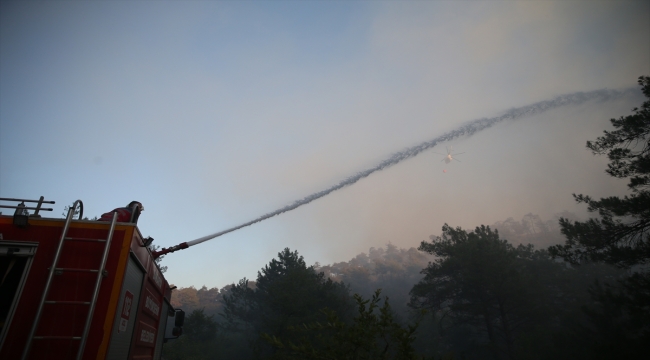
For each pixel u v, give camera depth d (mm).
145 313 5289
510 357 21922
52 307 3443
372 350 5750
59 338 3354
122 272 3773
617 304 14969
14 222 3641
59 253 3578
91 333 3441
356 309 27641
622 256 14656
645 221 14805
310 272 32906
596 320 17500
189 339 32031
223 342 36562
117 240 3904
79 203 4070
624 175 15117
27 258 3623
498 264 24312
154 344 6258
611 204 14930
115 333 3648
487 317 24641
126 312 4031
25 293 3467
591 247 16016
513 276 24391
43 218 3797
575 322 22938
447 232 30453
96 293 3516
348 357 5512
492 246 25891
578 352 16938
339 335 5605
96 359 3350
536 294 24891
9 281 3701
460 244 27234
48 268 3584
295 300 24312
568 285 29844
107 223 3947
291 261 39219
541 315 23953
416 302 28656
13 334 3299
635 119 14844
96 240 3816
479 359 24828
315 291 27797
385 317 5723
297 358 6035
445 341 29734
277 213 11906
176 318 8148
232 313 38875
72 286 3578
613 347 14625
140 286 4770
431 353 28219
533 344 19594
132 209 5586
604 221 15422
